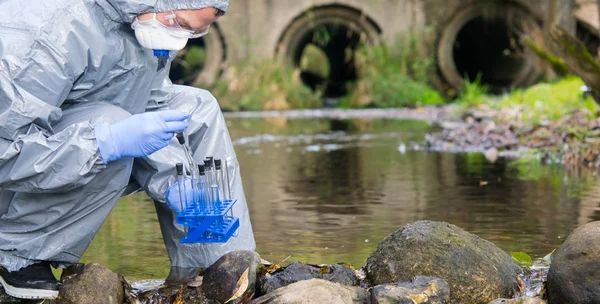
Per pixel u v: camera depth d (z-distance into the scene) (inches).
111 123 170.2
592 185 329.4
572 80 666.8
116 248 227.1
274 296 155.3
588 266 156.8
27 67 160.7
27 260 175.6
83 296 164.9
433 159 438.0
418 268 170.1
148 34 168.1
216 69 1026.7
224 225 170.7
